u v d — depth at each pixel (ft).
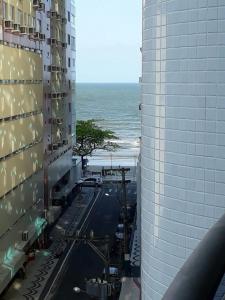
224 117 61.46
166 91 66.54
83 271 154.71
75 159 290.15
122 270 144.77
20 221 154.20
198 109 63.16
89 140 340.18
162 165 68.39
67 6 246.06
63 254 170.81
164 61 66.44
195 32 62.18
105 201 253.44
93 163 379.76
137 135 599.98
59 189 236.02
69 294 138.21
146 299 74.95
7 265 135.85
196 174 64.39
